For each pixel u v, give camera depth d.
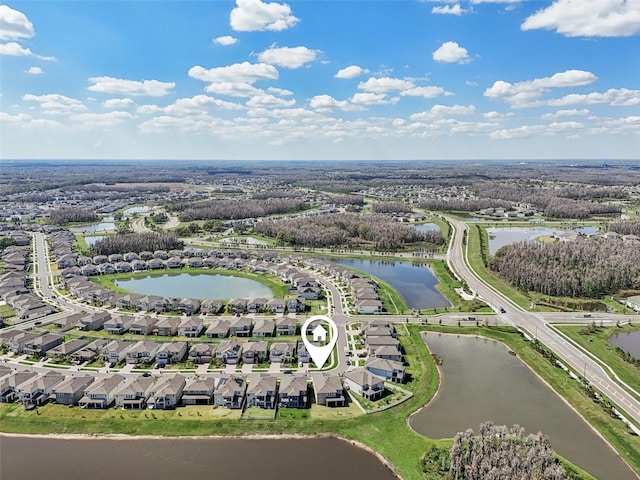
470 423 100.94
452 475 81.19
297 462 87.06
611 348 137.62
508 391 115.44
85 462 86.50
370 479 82.50
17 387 107.75
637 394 111.94
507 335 148.25
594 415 102.75
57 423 97.75
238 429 96.50
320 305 176.25
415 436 95.00
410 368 126.00
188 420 99.00
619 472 84.94
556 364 126.94
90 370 120.50
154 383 110.56
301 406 104.69
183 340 139.88
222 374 118.31
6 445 91.62
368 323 152.88
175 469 84.69
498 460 80.94
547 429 98.81
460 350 140.50
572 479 80.50
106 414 101.06
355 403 107.12
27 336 132.88
